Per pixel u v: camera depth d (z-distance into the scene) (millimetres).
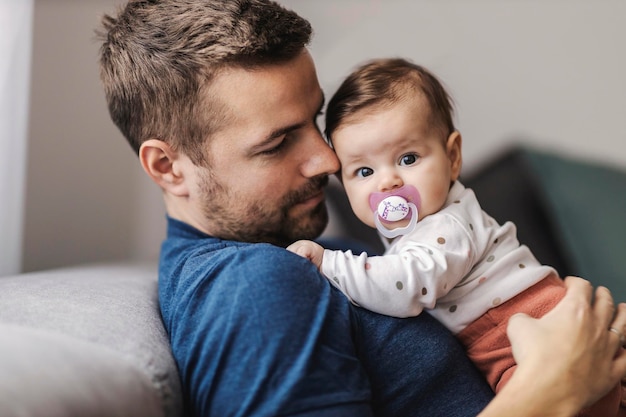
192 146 1002
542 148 2299
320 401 736
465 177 2156
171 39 983
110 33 1077
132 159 1855
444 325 963
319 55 2400
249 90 947
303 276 826
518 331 861
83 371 691
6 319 770
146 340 801
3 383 633
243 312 770
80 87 1708
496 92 2607
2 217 1404
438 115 1000
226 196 1011
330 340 787
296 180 1013
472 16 2549
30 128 1588
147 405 725
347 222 1854
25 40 1429
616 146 2607
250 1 976
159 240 1965
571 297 912
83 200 1736
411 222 950
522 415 773
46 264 1650
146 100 1021
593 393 828
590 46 2588
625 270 1813
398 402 858
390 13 2469
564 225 1943
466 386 892
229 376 757
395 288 866
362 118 967
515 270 953
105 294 950
